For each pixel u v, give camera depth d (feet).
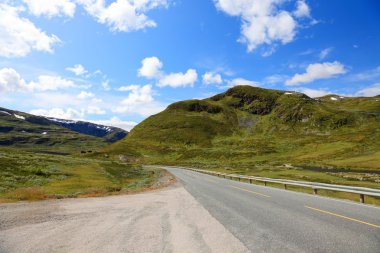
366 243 24.29
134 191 86.94
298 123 648.79
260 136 621.72
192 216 39.88
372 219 34.35
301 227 30.81
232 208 45.91
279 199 55.98
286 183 82.23
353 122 587.27
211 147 557.33
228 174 147.02
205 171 206.39
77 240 27.53
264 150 466.29
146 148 552.82
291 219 35.40
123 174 184.55
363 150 359.25
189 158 469.57
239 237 27.40
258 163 341.82
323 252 22.15
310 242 24.90
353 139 440.04
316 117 633.20
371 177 144.97
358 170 202.59
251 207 46.39
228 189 81.46
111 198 67.15
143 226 33.78
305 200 53.78
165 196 68.90
